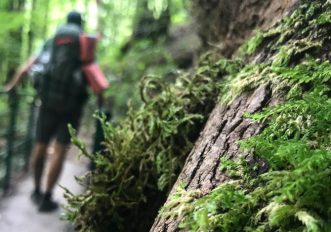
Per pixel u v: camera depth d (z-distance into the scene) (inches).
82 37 131.9
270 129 34.9
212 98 55.6
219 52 71.4
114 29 392.8
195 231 29.8
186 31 243.6
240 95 44.0
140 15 293.6
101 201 54.6
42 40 323.6
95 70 132.3
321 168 26.3
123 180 54.2
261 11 61.4
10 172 154.5
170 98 56.5
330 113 30.4
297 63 41.8
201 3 85.1
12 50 283.7
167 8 283.9
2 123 178.7
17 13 268.4
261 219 28.8
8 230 121.0
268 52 48.5
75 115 135.6
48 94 133.7
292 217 27.2
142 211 55.0
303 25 45.4
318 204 26.0
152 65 233.5
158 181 51.4
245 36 65.4
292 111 34.7
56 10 360.2
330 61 39.6
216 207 29.5
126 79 230.5
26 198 145.3
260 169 33.8
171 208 36.2
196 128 54.2
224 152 38.9
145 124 56.4
